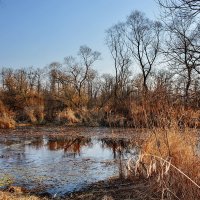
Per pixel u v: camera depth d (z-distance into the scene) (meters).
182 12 7.83
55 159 13.35
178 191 6.17
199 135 7.37
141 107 8.09
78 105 44.41
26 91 43.50
